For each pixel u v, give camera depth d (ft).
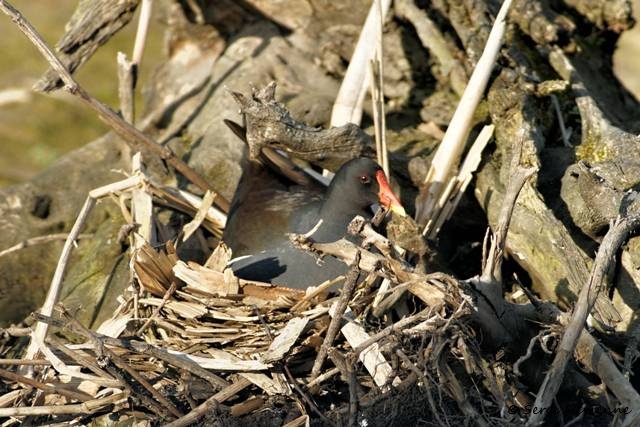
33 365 28.53
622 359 28.04
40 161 61.00
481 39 37.42
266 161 33.68
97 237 37.55
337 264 29.63
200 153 38.63
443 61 38.27
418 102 39.75
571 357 25.64
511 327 26.91
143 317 29.07
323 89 40.68
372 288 28.81
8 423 28.25
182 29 43.57
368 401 25.57
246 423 26.40
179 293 28.35
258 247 32.14
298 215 32.63
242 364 26.48
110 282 34.91
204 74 42.86
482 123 36.42
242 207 33.30
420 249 30.32
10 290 37.93
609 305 28.53
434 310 25.38
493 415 26.50
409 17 39.40
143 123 42.16
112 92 64.49
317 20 41.39
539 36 38.55
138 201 33.01
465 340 25.50
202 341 27.48
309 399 26.43
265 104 32.12
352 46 40.73
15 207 39.29
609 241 25.75
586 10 42.06
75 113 64.90
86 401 27.09
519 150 28.43
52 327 32.86
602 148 33.14
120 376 26.32
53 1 73.56
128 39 68.23
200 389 27.04
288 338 26.17
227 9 42.60
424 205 33.27
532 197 31.63
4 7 31.27
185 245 34.37
